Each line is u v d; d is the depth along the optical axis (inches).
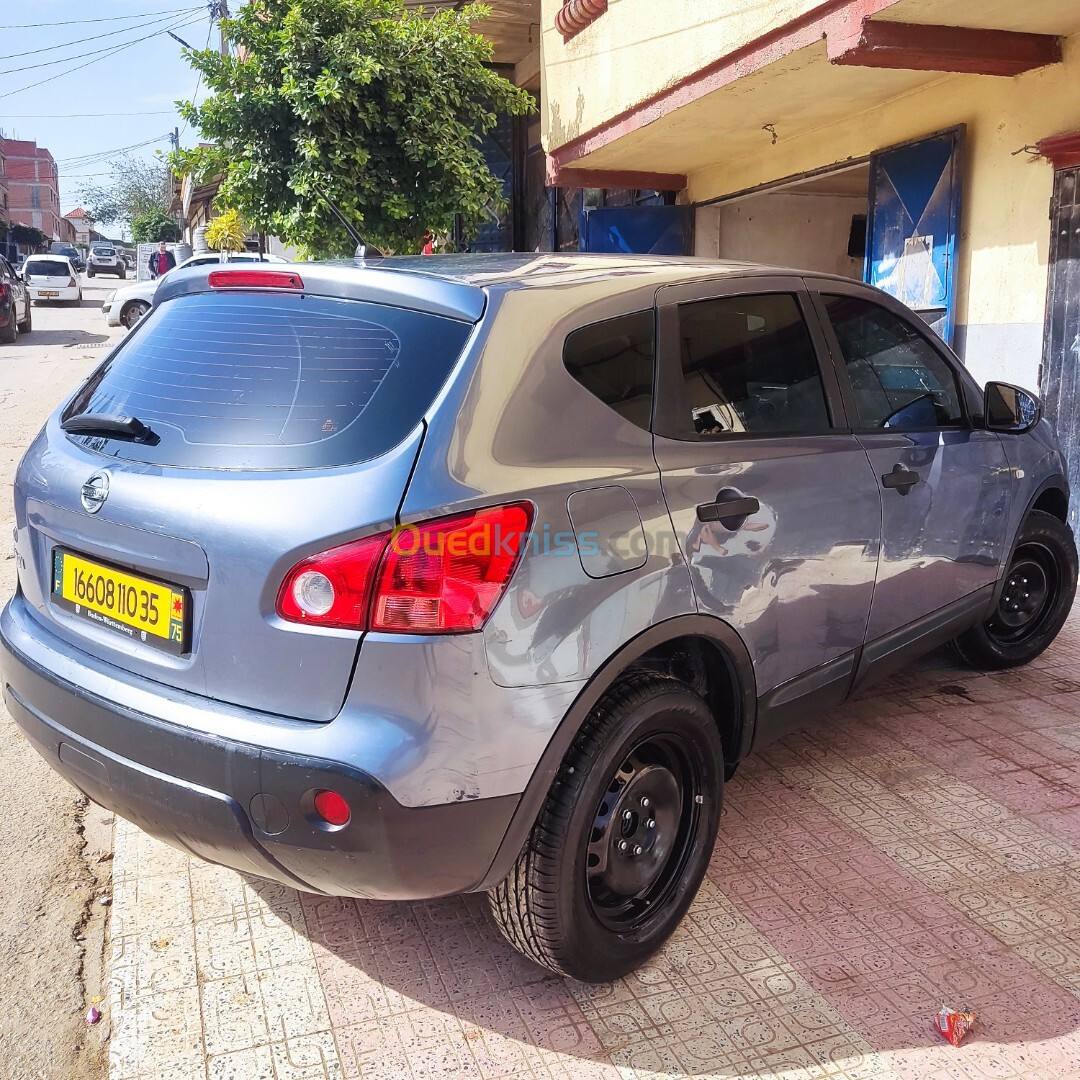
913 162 259.8
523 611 84.2
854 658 128.8
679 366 106.3
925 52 205.2
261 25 319.9
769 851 123.8
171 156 329.7
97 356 679.1
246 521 83.0
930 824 129.6
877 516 126.5
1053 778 141.3
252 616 82.7
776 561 111.0
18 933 110.3
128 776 89.2
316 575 80.1
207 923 110.5
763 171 339.0
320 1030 95.0
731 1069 90.7
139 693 89.8
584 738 91.1
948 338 252.4
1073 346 217.3
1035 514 168.4
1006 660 175.0
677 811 105.0
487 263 107.0
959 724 158.2
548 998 99.4
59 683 95.6
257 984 101.1
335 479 82.6
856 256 397.1
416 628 79.8
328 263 105.3
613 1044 93.5
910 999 99.1
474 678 81.7
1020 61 212.4
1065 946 106.7
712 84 259.9
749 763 146.3
